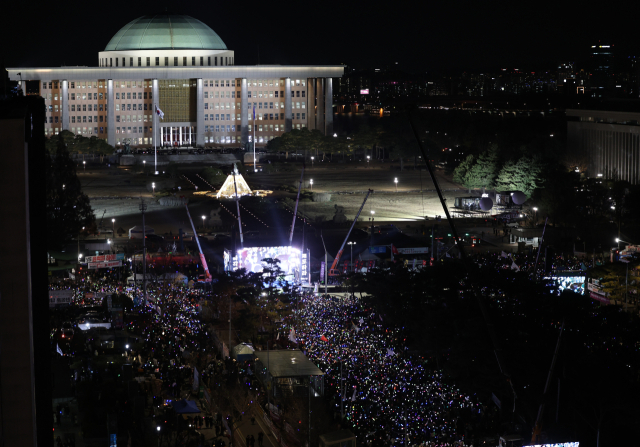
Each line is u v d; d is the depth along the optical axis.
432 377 95.56
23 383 38.59
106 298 127.94
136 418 81.38
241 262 146.50
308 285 147.62
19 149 37.03
